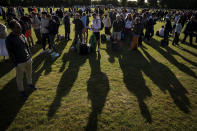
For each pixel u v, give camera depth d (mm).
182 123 3578
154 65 6973
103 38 11039
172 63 7262
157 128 3408
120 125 3461
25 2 57500
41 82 5223
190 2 57594
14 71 5914
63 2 64938
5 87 4828
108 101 4309
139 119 3660
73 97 4441
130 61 7371
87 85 5109
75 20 8648
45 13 7465
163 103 4297
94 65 6758
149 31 10656
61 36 11016
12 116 3635
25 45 4047
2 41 6469
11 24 3566
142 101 4359
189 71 6434
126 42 9633
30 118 3596
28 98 4336
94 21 8172
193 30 10250
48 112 3807
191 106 4199
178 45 10453
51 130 3281
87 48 7926
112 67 6613
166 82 5492
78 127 3381
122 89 4941
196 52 8977
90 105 4117
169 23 9555
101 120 3596
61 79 5457
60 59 7328
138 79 5641
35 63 6762
